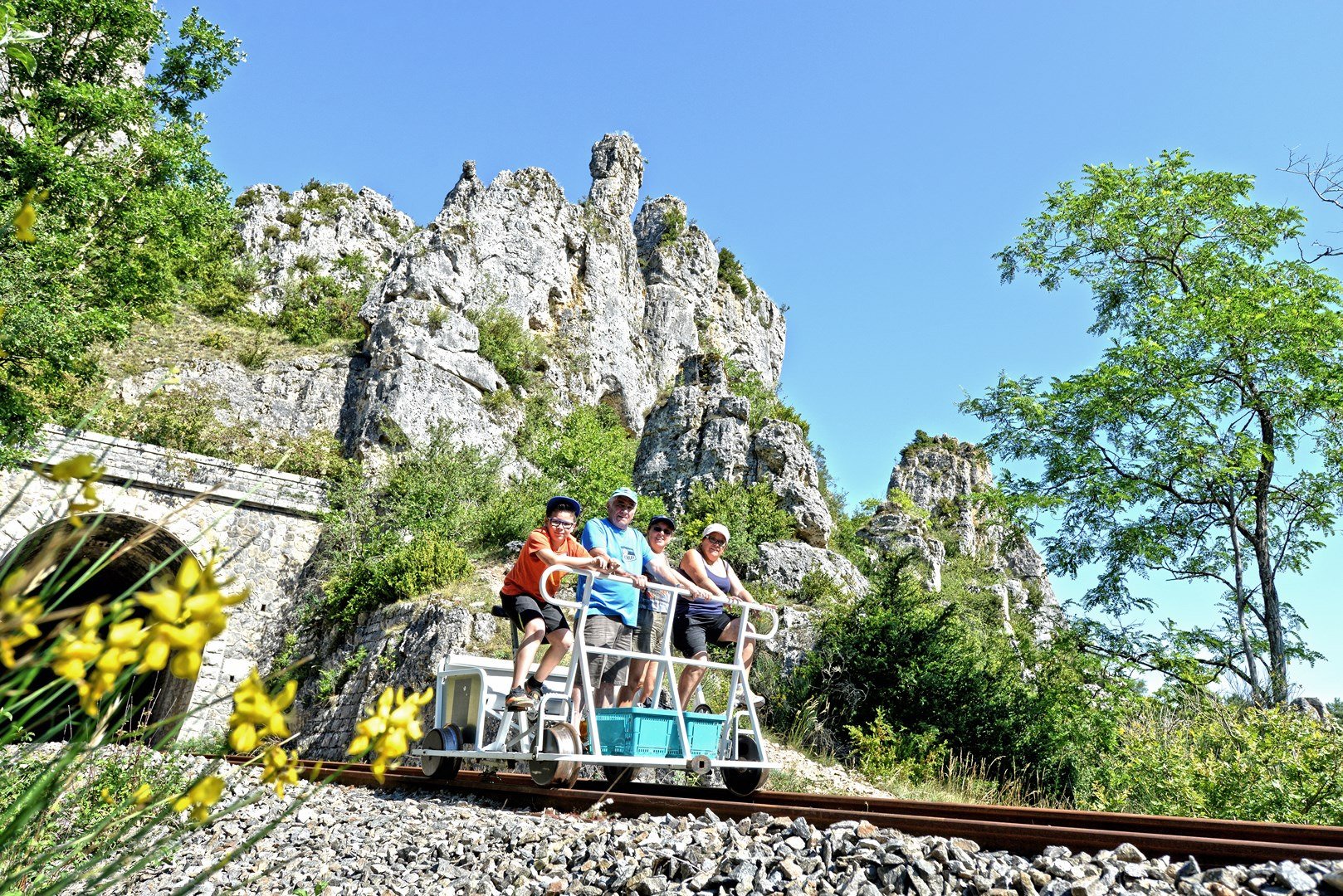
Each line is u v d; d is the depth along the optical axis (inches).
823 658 642.2
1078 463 741.3
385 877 172.6
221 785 60.2
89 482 48.6
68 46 702.5
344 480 1015.0
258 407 1141.1
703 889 141.9
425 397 1160.8
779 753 540.1
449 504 1002.7
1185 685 668.7
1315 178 721.6
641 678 258.5
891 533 1368.1
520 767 373.1
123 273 692.7
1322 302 706.8
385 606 795.4
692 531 999.6
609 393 1761.8
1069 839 147.8
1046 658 669.3
